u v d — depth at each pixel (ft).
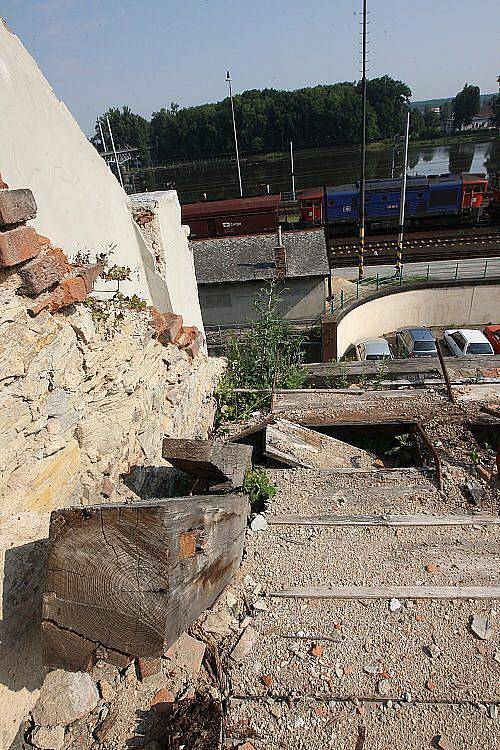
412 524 13.79
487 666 9.94
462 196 83.71
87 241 14.88
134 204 19.90
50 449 9.57
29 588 8.21
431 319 63.36
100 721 8.66
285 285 56.24
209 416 20.27
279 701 9.39
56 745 8.13
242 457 14.82
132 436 12.82
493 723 9.02
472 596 11.37
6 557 7.84
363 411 19.89
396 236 86.48
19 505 8.50
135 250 18.70
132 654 6.72
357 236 89.51
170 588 6.50
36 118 12.60
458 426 18.57
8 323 8.41
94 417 11.40
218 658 10.06
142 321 14.71
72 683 8.67
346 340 55.57
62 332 10.02
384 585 11.85
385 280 65.57
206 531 8.60
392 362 24.94
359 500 14.98
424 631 10.70
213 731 8.27
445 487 15.28
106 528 6.45
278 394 21.77
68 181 14.05
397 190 84.23
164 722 8.75
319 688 9.61
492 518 13.88
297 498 15.20
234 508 10.84
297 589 11.76
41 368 9.28
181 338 18.20
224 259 59.72
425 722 9.08
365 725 9.05
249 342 27.40
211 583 9.00
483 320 62.49
